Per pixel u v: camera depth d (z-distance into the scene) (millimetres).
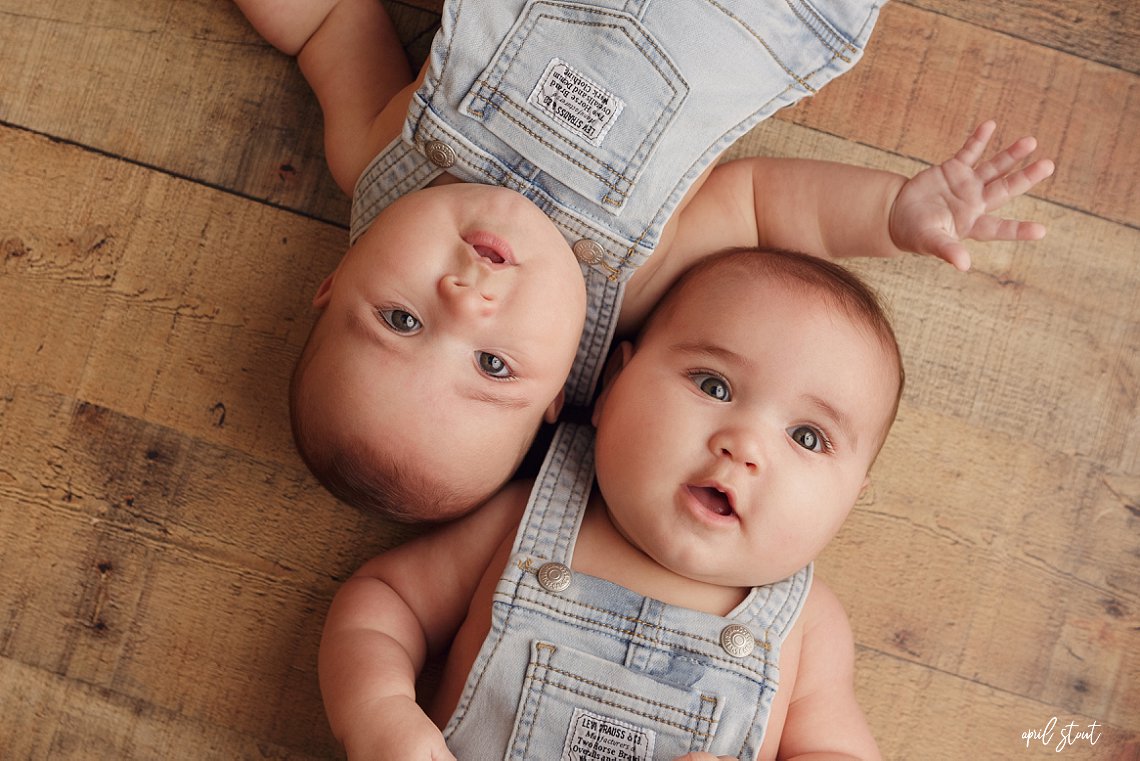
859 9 1291
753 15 1274
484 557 1397
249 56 1559
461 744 1284
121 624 1492
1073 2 1582
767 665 1295
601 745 1266
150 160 1548
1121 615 1530
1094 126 1578
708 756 1210
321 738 1479
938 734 1505
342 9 1479
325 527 1515
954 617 1525
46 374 1526
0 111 1546
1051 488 1547
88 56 1553
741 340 1298
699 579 1327
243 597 1501
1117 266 1572
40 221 1538
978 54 1581
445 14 1287
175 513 1512
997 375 1559
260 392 1526
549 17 1276
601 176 1295
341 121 1472
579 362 1454
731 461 1254
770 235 1491
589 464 1404
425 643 1392
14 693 1480
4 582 1497
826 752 1340
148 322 1532
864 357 1311
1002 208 1579
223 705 1481
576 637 1286
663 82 1277
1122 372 1562
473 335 1224
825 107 1578
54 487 1513
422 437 1243
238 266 1541
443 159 1313
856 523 1540
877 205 1413
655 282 1458
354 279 1264
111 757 1471
